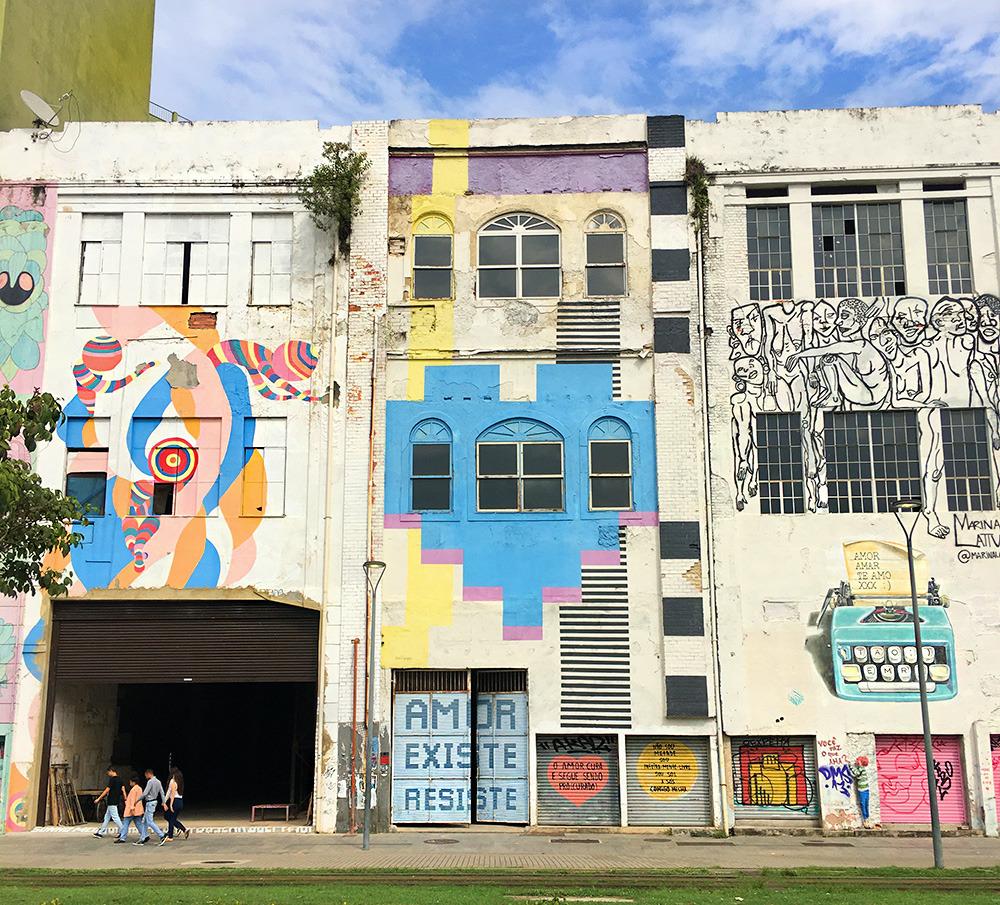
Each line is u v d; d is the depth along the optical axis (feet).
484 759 72.13
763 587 72.59
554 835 68.54
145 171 79.77
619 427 75.87
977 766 69.56
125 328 78.02
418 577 73.87
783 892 45.96
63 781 74.49
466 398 76.64
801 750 71.05
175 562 74.69
